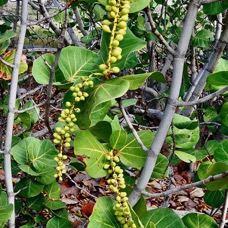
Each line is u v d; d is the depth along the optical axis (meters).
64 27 1.31
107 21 1.16
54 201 2.05
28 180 1.91
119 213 1.31
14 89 1.48
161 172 1.55
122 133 1.42
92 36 3.22
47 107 1.36
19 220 2.38
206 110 2.76
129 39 1.26
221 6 1.50
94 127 1.54
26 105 2.16
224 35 1.75
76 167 2.02
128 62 1.52
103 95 1.13
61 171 1.33
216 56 1.80
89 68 1.43
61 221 1.92
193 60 3.08
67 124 1.25
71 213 3.35
